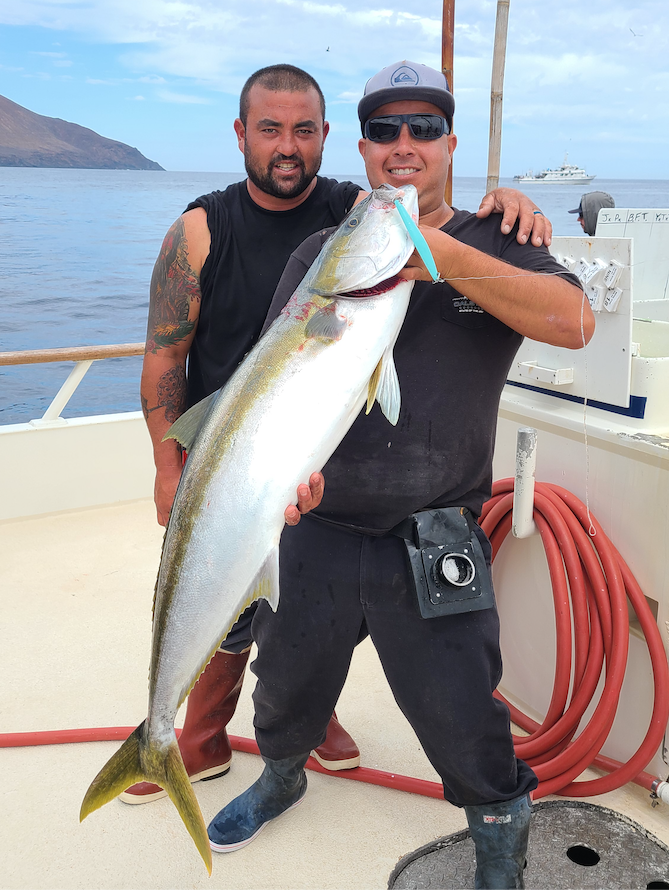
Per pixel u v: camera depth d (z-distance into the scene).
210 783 2.37
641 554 2.16
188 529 1.47
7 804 2.26
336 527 1.76
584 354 2.32
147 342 2.23
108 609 3.44
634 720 2.26
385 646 1.73
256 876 1.97
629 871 1.91
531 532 2.32
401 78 1.74
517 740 2.34
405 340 1.67
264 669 1.87
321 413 1.41
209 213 2.14
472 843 2.06
